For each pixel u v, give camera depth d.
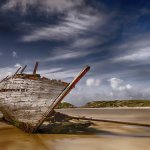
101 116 37.12
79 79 14.15
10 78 16.86
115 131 16.80
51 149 10.44
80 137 13.91
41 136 14.32
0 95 18.66
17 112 16.45
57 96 14.51
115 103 116.69
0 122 23.67
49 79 14.85
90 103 125.94
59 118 19.72
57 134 15.07
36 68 18.02
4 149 10.54
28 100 15.44
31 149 10.46
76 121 21.38
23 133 15.70
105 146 11.07
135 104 110.38
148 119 29.30
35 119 15.15
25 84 15.59
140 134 15.22
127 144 11.53
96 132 16.17
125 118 31.67
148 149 10.25
